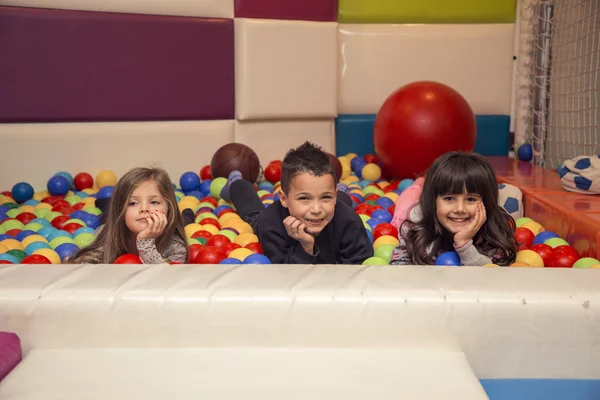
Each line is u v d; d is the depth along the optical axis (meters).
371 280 1.80
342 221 2.62
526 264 2.47
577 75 4.61
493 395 1.77
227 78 4.45
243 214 3.34
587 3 4.57
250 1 4.38
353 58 4.77
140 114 4.29
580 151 4.66
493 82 4.88
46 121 4.12
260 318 1.73
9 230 3.08
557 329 1.72
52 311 1.72
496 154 4.93
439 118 4.00
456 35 4.80
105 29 4.12
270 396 1.50
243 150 4.02
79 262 2.50
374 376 1.60
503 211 2.60
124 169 4.31
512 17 4.84
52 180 3.95
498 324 1.72
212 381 1.57
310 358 1.69
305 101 4.55
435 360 1.68
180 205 3.68
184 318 1.73
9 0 3.93
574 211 2.89
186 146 4.41
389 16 4.77
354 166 4.57
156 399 1.49
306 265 1.92
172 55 4.29
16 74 3.99
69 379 1.58
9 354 1.63
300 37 4.47
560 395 1.77
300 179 2.38
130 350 1.73
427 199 2.56
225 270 1.87
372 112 4.86
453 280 1.80
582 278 1.82
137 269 1.88
